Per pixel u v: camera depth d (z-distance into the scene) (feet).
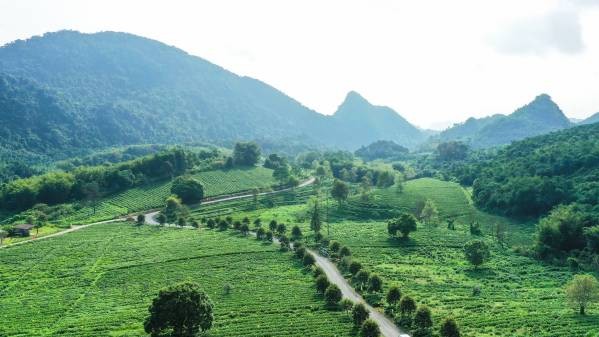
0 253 456.45
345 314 300.40
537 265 426.51
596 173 583.99
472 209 645.10
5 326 292.61
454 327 253.85
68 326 287.89
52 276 393.91
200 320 253.85
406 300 288.71
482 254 413.80
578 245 447.01
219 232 541.75
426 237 513.45
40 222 570.87
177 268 402.72
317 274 373.81
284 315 298.97
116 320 294.25
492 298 334.03
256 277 377.50
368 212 642.63
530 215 587.27
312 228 524.93
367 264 418.10
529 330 268.21
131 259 432.66
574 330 265.13
